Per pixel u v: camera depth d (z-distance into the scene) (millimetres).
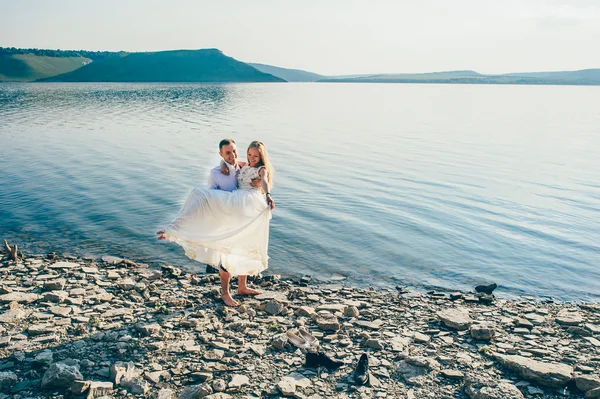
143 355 6309
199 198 7418
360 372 5949
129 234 13398
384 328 7609
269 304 8125
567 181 21156
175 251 12156
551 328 7832
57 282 9016
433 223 14688
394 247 12617
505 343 7074
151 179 20484
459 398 5555
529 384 5852
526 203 17188
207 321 7516
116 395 5391
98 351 6367
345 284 10344
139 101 87500
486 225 14570
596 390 5465
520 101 109250
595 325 7953
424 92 179125
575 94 171000
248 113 61781
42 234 13250
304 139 35375
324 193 18281
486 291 9906
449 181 20859
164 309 7875
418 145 32562
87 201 16672
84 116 52969
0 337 6625
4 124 42625
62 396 5293
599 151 30797
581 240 13305
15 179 19953
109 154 27078
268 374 5969
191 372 5918
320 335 7109
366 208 16250
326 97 119625
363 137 36969
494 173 22844
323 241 12969
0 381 5422
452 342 7047
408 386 5797
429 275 10938
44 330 6867
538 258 11992
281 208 16047
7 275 9898
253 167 7789
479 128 45312
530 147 32312
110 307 8031
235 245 7703
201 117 54250
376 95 139750
